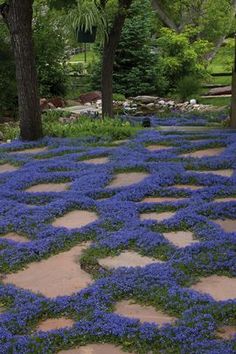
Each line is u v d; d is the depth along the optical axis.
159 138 7.33
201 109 12.55
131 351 2.54
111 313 2.87
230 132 7.76
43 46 13.91
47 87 14.67
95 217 4.51
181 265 3.38
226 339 2.56
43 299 3.06
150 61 15.92
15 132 8.84
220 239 3.76
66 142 7.54
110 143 7.41
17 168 6.39
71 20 9.74
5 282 3.40
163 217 4.39
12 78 11.92
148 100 14.22
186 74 16.64
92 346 2.60
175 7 19.25
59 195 5.02
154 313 2.88
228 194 4.78
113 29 9.88
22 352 2.54
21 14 7.45
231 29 20.45
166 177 5.29
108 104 10.22
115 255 3.68
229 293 3.06
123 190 5.04
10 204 4.87
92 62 17.14
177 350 2.49
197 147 6.66
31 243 3.93
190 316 2.75
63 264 3.63
